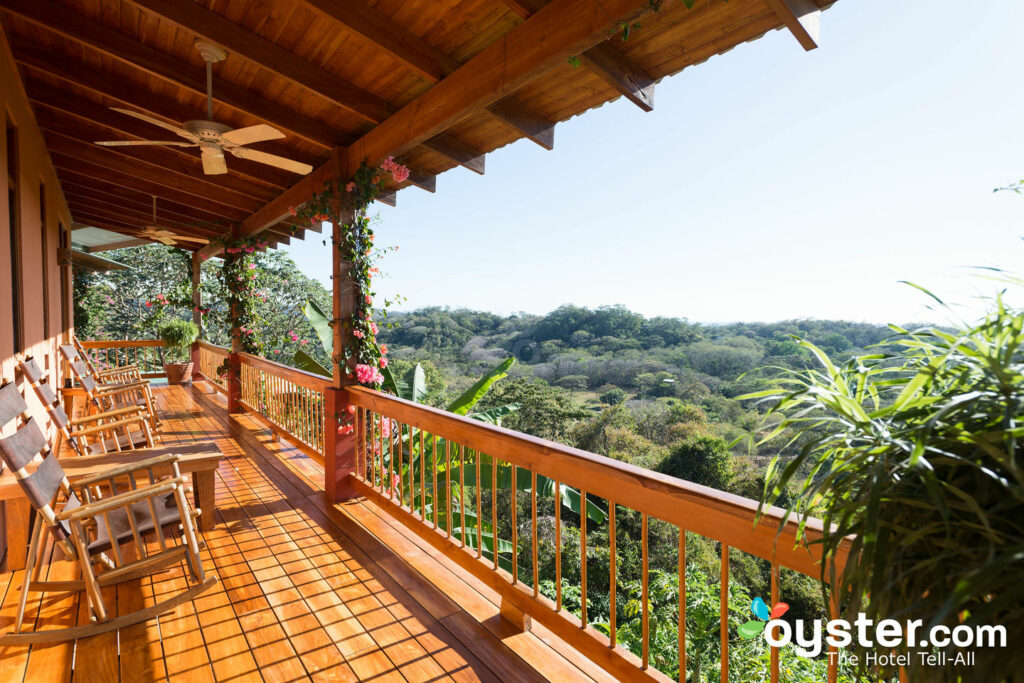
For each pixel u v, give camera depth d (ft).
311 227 19.27
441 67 9.81
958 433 2.88
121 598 8.73
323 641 7.66
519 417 43.86
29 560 7.66
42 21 10.08
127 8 10.21
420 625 8.07
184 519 7.80
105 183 23.21
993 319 2.99
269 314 67.21
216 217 25.52
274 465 16.67
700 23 7.46
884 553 2.88
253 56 10.03
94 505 7.20
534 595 7.63
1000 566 2.39
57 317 20.56
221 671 7.00
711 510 5.06
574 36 7.25
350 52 10.30
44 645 7.43
